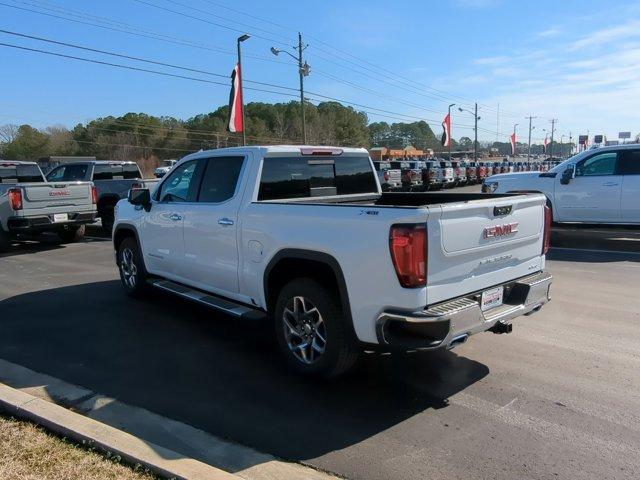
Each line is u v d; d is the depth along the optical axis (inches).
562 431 144.3
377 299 150.3
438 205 147.9
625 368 186.2
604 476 123.8
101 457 129.0
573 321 239.5
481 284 163.6
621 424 147.6
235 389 172.7
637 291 291.9
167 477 120.7
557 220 458.0
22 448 132.6
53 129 4020.7
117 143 4033.0
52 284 325.4
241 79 1141.7
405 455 133.6
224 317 253.1
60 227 477.1
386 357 198.8
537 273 190.4
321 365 169.5
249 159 203.2
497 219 165.0
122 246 288.4
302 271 184.2
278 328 184.7
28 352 207.3
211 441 139.9
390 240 144.9
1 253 452.4
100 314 258.2
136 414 154.9
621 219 430.9
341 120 3663.9
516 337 218.8
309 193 218.4
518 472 125.8
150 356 202.1
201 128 4163.4
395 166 1154.0
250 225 191.6
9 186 465.1
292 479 123.2
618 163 429.4
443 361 194.1
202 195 223.1
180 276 241.1
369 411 157.2
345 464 129.6
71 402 162.9
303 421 151.3
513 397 165.0
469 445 137.9
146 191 253.9
